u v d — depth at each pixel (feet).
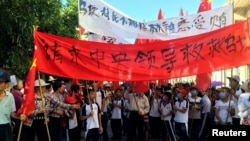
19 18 46.24
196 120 42.34
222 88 34.30
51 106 30.86
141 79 30.35
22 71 51.85
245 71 83.30
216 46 30.30
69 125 36.04
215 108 34.14
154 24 42.32
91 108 32.83
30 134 30.50
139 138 42.83
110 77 29.89
